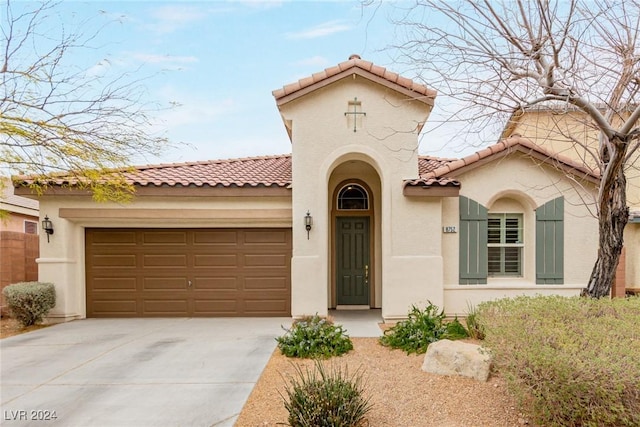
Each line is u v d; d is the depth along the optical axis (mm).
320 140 10984
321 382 4938
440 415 4984
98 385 6270
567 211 11016
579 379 3951
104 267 11828
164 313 11773
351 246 13336
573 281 10953
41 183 10383
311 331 8047
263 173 12789
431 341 7727
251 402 5539
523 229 11422
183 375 6664
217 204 11469
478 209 11039
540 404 4348
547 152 10703
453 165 10953
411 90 10742
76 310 11609
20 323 10562
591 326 5020
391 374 6488
